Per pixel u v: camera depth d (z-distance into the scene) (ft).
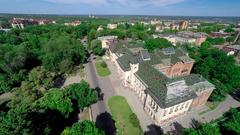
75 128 111.45
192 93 181.88
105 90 245.04
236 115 157.28
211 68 244.22
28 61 291.58
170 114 176.76
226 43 637.71
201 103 210.59
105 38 497.46
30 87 184.34
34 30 588.50
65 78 280.72
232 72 223.51
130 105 209.36
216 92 209.97
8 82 223.51
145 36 630.74
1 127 92.68
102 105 207.10
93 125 118.73
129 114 192.03
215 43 602.85
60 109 151.64
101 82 271.28
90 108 197.88
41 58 314.35
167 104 161.89
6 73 246.88
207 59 257.34
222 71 228.22
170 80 171.94
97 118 182.80
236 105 221.46
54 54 283.18
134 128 170.50
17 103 168.76
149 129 170.30
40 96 182.70
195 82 195.00
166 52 293.02
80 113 188.65
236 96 247.70
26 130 97.25
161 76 187.32
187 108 188.85
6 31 573.33
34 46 396.37
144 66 230.07
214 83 214.48
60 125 159.84
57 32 547.49
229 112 181.88
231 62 241.96
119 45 366.63
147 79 204.13
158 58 268.00
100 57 403.95
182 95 174.09
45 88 208.44
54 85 254.27
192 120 185.37
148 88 191.31
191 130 131.13
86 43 584.40
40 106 148.56
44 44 371.35
